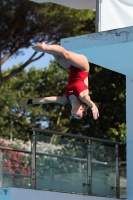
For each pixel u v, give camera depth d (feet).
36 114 184.03
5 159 67.46
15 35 126.31
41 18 124.98
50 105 165.27
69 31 129.70
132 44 51.16
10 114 169.89
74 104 45.68
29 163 70.79
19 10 121.90
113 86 121.90
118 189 79.71
